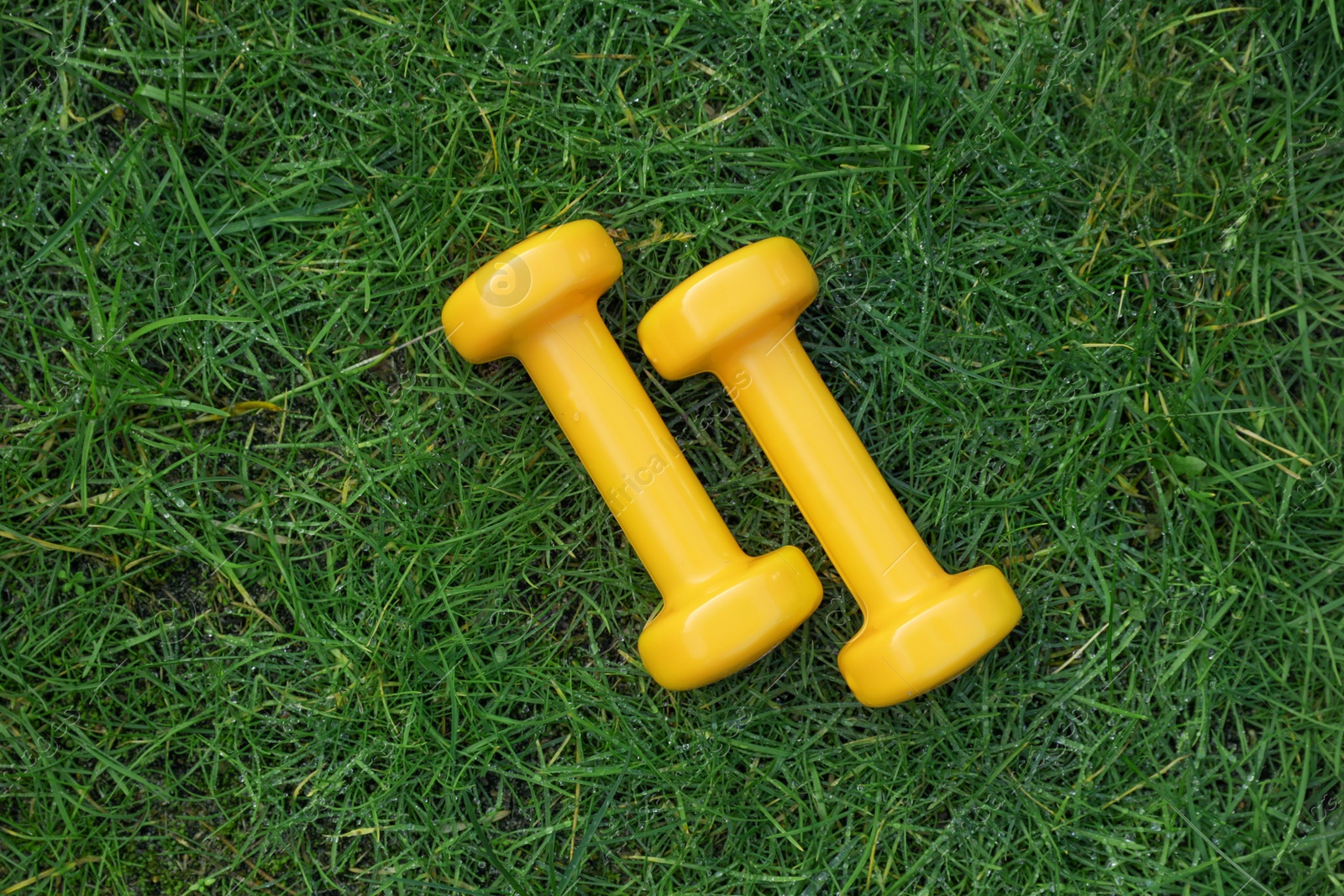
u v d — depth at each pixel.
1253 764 0.86
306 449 0.86
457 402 0.86
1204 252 0.86
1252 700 0.86
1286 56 0.86
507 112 0.86
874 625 0.81
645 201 0.86
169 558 0.86
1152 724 0.85
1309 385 0.86
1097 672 0.85
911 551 0.81
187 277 0.86
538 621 0.86
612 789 0.85
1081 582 0.86
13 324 0.86
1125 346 0.85
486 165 0.86
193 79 0.86
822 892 0.86
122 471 0.86
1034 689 0.85
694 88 0.86
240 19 0.86
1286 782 0.85
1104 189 0.86
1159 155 0.86
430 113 0.86
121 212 0.86
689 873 0.86
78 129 0.86
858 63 0.86
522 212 0.85
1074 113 0.86
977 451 0.86
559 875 0.86
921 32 0.86
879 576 0.81
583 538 0.86
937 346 0.86
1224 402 0.86
